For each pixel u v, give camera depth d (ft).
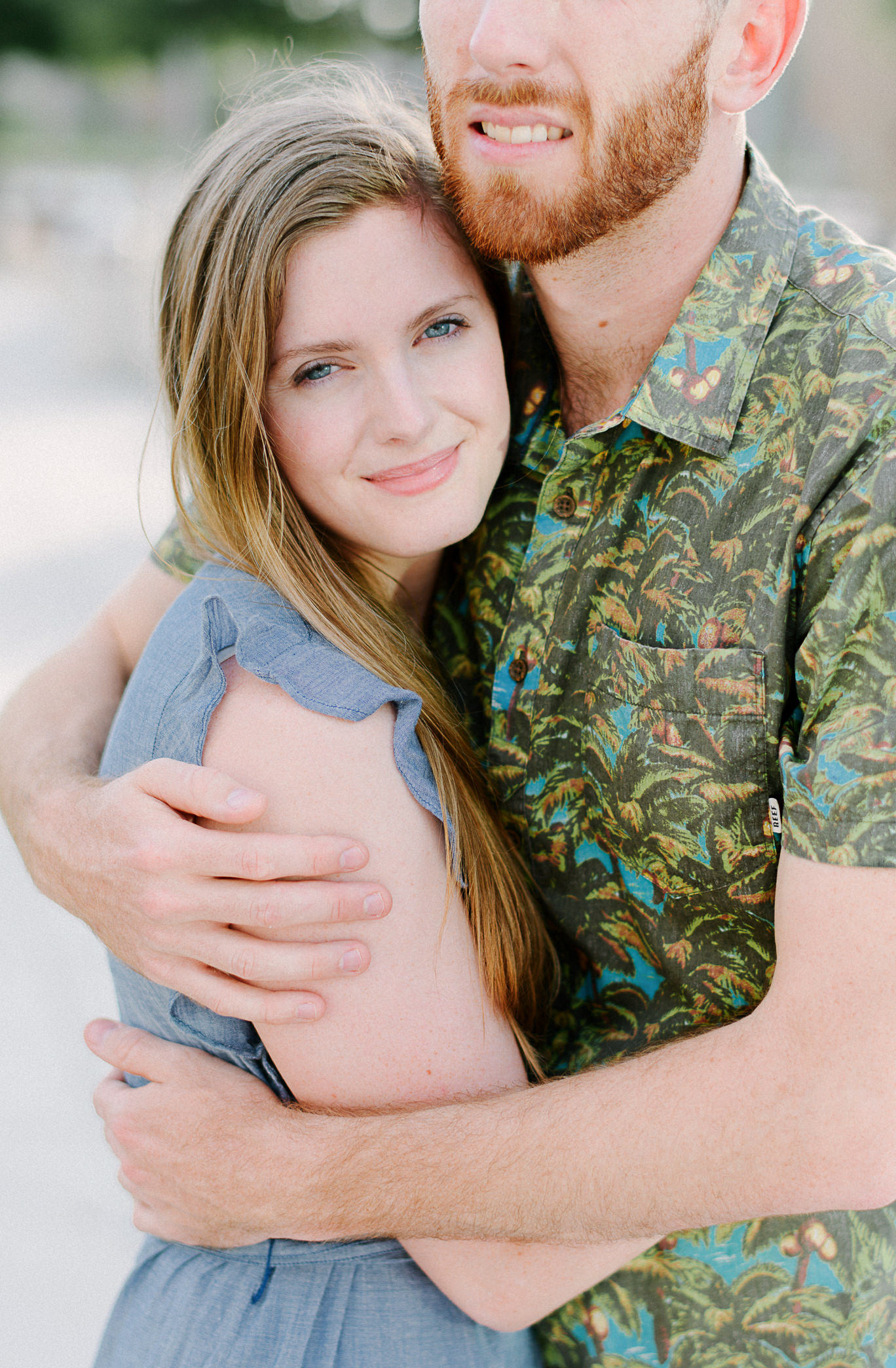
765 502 3.51
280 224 3.63
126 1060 3.80
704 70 3.44
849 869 3.03
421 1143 3.38
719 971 3.81
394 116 4.06
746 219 3.68
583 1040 4.18
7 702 5.20
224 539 4.03
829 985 3.05
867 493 3.20
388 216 3.68
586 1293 3.95
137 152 92.32
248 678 3.56
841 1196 3.07
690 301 3.67
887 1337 3.77
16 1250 7.45
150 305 4.67
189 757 3.54
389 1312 3.67
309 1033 3.44
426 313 3.76
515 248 3.64
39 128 99.19
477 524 4.17
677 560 3.67
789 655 3.46
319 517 4.13
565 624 3.94
